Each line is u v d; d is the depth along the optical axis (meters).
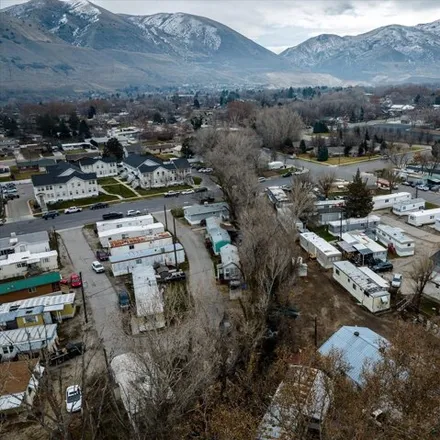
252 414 21.19
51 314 35.00
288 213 47.72
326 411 18.81
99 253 47.91
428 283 39.22
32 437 23.91
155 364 20.05
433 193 68.69
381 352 21.70
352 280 38.47
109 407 22.98
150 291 35.38
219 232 50.06
